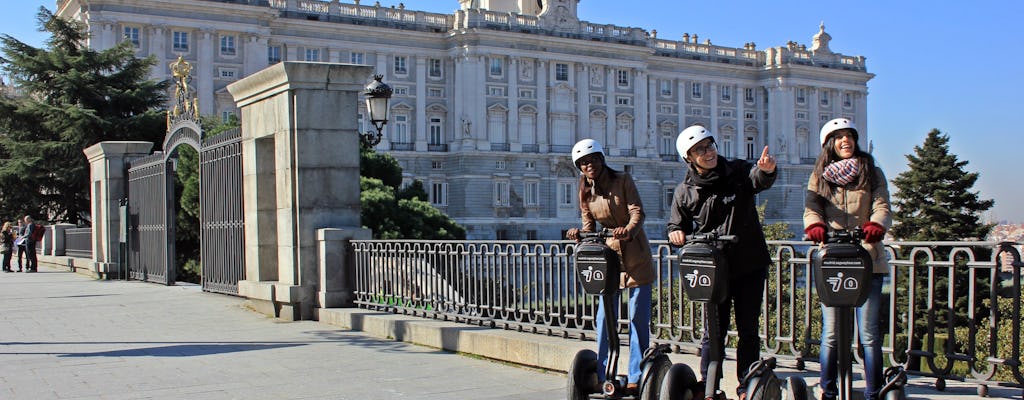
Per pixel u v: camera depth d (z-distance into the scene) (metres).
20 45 50.81
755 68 110.56
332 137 14.16
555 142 95.12
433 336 11.29
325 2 85.31
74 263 28.58
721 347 6.22
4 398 8.62
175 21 75.44
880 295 6.53
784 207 109.50
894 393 6.36
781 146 109.56
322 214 14.09
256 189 15.14
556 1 95.06
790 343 8.18
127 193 24.31
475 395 8.51
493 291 11.05
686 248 6.19
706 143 6.62
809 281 8.01
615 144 98.75
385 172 46.47
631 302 7.48
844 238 6.02
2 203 51.47
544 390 8.68
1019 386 6.89
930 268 7.23
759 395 6.04
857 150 6.55
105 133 48.47
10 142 49.66
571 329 9.84
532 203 93.38
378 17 87.94
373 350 11.15
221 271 17.59
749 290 6.76
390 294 13.04
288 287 13.96
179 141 19.80
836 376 6.69
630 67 99.19
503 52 91.44
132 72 52.09
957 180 46.09
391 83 88.75
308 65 13.85
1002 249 6.79
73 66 50.31
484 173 90.56
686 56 105.19
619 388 6.61
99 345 11.85
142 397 8.58
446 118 91.62
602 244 6.73
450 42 90.94
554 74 95.12
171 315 15.05
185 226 32.59
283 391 8.79
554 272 10.17
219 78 77.94
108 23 72.88
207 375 9.63
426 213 40.69
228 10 77.50
